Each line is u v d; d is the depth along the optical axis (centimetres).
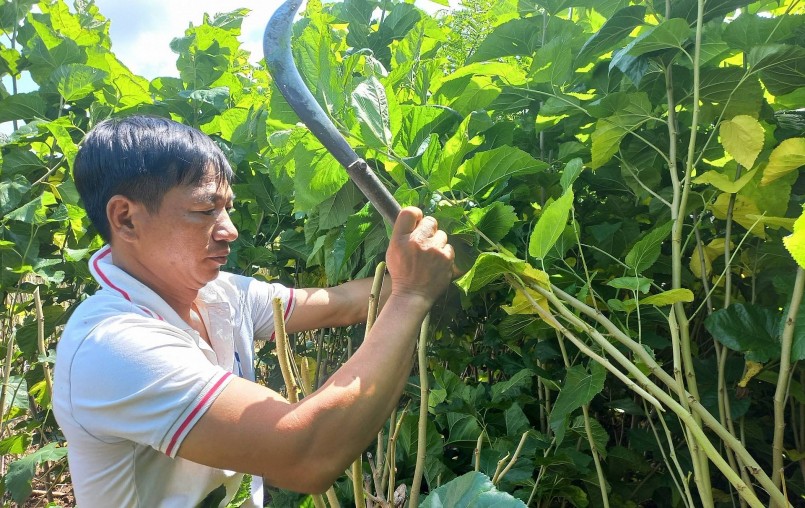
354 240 143
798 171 142
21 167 233
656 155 161
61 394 112
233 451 102
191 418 103
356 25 220
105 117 247
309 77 130
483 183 130
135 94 251
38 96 237
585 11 210
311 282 252
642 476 208
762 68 133
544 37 181
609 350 117
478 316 217
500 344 204
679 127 160
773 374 154
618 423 221
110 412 106
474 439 176
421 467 132
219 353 140
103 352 107
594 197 193
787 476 200
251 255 230
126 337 109
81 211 216
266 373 281
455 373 200
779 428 121
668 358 191
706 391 158
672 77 146
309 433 100
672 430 179
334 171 133
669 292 118
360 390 103
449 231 131
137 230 118
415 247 112
